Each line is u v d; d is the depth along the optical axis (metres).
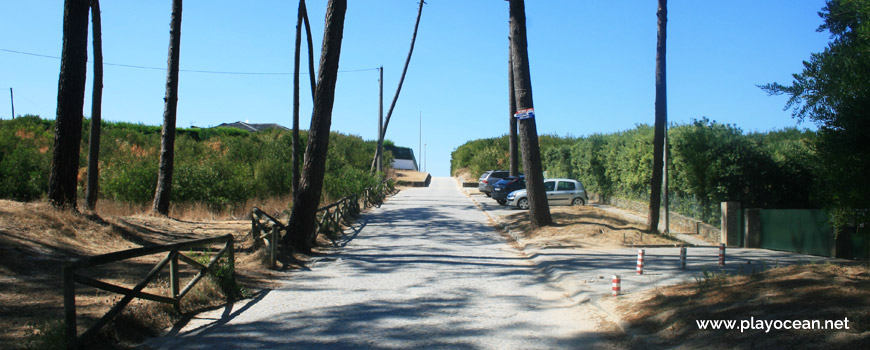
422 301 8.27
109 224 11.91
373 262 12.09
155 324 6.50
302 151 34.16
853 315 5.16
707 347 5.25
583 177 33.47
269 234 11.11
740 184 17.03
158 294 7.03
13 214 10.04
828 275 6.95
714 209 17.69
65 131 11.62
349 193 25.62
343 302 8.17
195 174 19.78
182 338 6.20
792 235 14.20
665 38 16.39
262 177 24.38
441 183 53.84
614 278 8.13
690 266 11.36
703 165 17.70
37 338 5.10
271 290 9.03
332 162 35.81
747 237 15.36
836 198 6.46
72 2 11.62
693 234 18.12
